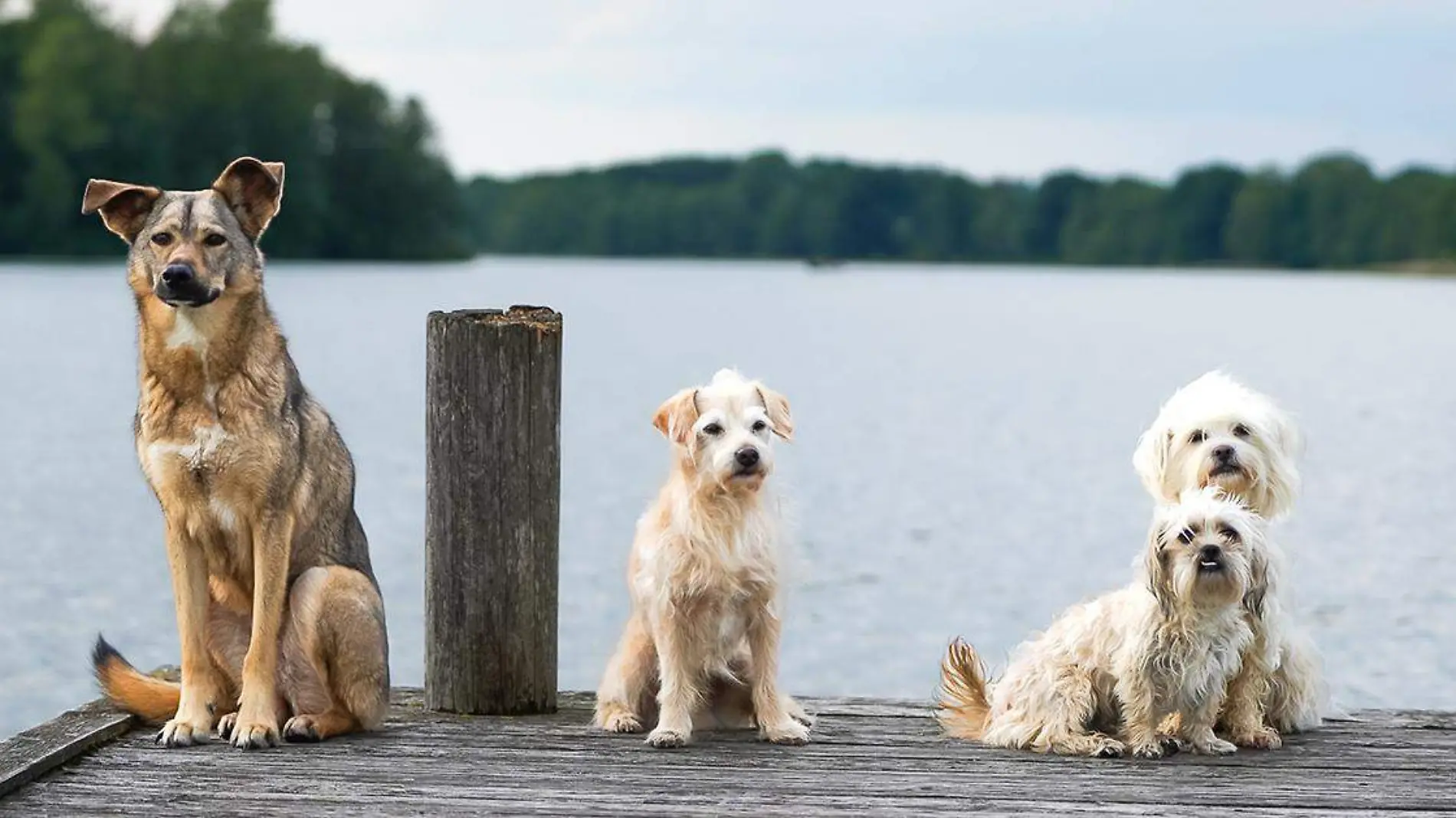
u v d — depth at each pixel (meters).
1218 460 6.12
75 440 26.02
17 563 15.79
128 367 38.84
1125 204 119.44
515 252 131.50
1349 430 29.22
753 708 6.41
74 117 76.31
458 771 5.67
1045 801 5.30
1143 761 5.82
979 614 14.13
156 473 6.01
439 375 6.50
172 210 5.97
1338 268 108.75
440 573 6.58
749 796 5.37
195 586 6.12
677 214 132.50
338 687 6.19
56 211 76.62
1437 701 10.99
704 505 6.07
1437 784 5.50
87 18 80.56
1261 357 48.78
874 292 105.19
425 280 82.56
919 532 18.41
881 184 130.75
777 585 6.18
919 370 44.34
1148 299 94.69
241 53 82.50
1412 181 104.56
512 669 6.59
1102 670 6.00
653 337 55.66
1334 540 17.81
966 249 125.62
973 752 5.98
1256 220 114.31
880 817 5.13
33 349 42.50
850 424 30.77
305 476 6.21
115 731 6.09
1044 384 40.06
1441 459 24.86
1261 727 6.05
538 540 6.57
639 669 6.39
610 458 24.00
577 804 5.27
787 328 62.81
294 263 87.94
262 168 6.18
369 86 88.50
